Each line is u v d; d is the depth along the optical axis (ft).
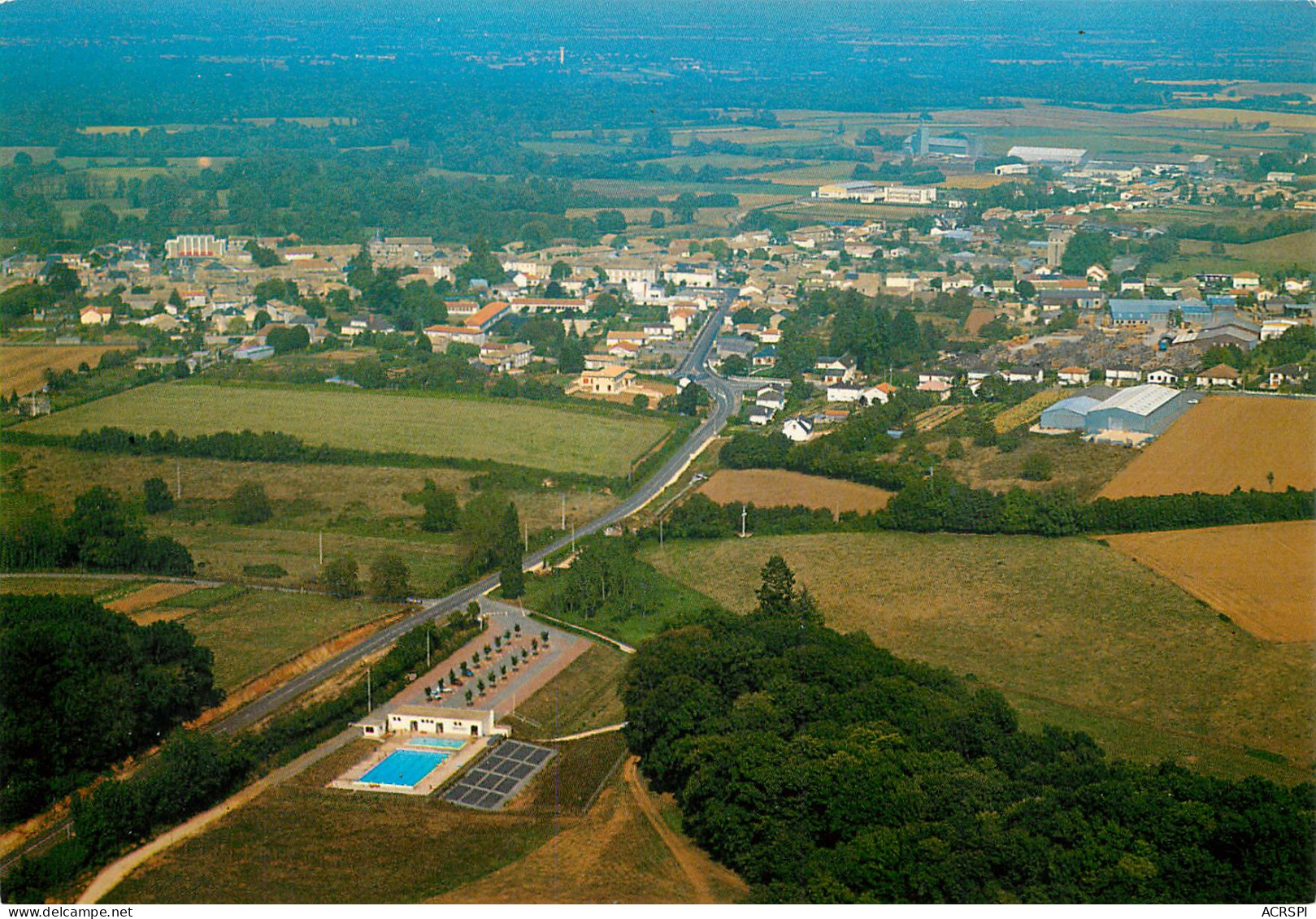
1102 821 553.64
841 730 624.18
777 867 556.92
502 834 606.55
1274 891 516.73
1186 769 618.85
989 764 602.03
